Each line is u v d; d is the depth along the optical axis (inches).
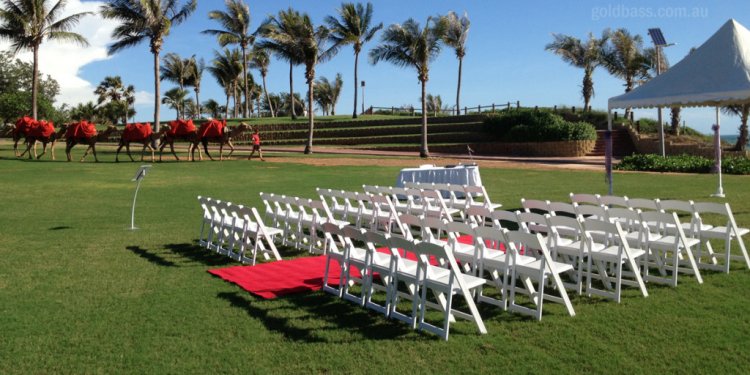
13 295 230.1
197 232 383.9
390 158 1219.2
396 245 199.9
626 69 1544.0
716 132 557.3
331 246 236.8
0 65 2679.6
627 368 156.3
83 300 223.8
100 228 397.1
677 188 630.5
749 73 394.3
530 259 221.0
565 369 156.3
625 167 934.4
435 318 203.3
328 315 206.8
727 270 260.5
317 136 1907.0
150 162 1047.6
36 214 461.7
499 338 181.0
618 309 209.8
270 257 309.4
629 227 307.4
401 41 1180.5
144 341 179.6
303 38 1306.6
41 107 2257.6
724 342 173.8
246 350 172.2
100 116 2989.7
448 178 592.1
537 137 1440.7
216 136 1096.2
